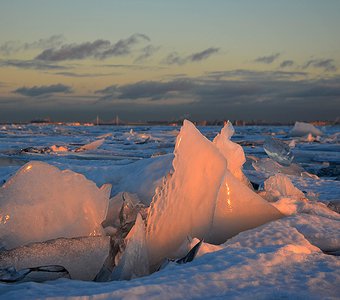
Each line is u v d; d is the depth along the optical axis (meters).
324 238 4.24
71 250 3.12
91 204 3.52
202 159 3.64
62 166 7.52
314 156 21.89
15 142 31.19
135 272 3.15
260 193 5.62
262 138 46.06
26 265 2.99
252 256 3.14
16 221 3.26
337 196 7.68
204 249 3.28
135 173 5.79
